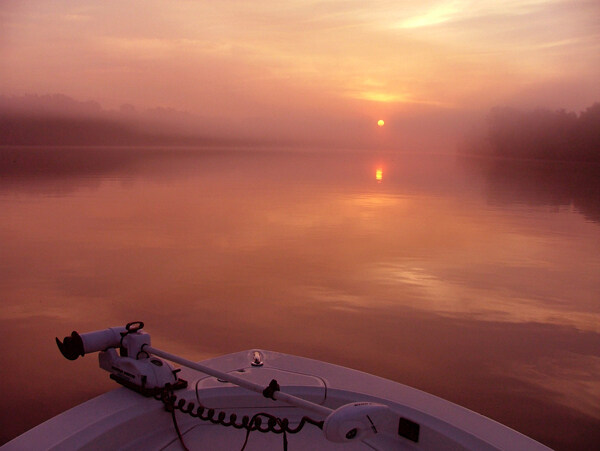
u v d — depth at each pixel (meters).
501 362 5.53
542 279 9.35
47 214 16.83
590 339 6.31
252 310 7.09
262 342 5.93
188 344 5.84
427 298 7.95
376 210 18.92
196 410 2.08
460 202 22.47
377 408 1.41
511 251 11.94
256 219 16.09
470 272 9.76
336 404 2.09
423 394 2.08
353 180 34.56
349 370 2.30
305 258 10.57
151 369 2.07
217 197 22.44
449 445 1.81
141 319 6.65
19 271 9.16
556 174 47.62
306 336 6.19
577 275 9.72
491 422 1.87
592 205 22.45
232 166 50.78
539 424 4.24
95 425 1.85
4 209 17.97
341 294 8.01
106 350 2.21
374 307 7.39
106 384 4.80
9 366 5.16
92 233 13.29
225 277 8.89
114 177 34.00
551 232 15.00
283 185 29.30
